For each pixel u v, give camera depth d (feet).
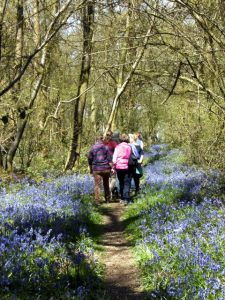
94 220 39.99
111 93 118.21
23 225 30.30
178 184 50.55
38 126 69.51
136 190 55.31
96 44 70.69
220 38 33.14
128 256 29.84
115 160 51.31
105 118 134.31
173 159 95.25
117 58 76.69
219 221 30.42
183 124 57.98
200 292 19.71
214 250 24.76
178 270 22.98
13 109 37.70
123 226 39.58
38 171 65.98
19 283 20.67
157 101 116.26
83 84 76.13
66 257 25.18
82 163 80.59
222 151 44.24
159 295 20.99
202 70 36.86
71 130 77.92
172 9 30.96
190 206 37.40
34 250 25.29
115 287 24.17
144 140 166.20
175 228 30.45
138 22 42.86
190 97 51.16
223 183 43.88
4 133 57.62
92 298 21.76
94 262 26.16
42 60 57.52
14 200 41.60
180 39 32.96
